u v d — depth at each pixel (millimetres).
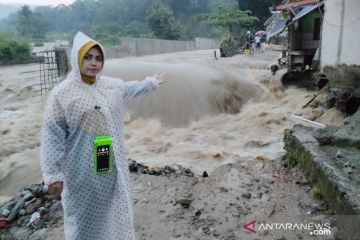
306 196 4262
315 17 13516
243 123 10555
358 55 8773
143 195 4449
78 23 97062
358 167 4176
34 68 24328
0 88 15625
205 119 11164
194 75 13195
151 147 8812
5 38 32781
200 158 7816
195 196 4371
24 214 4168
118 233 2734
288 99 12227
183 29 66125
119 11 80312
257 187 4543
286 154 5547
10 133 10133
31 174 7223
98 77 2770
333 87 9977
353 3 8805
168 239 3547
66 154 2662
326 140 4918
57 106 2557
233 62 20094
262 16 43906
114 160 2711
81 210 2742
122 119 2887
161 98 11586
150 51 33719
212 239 3512
